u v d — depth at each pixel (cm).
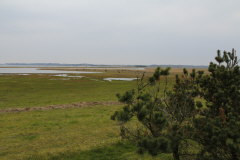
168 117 673
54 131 1560
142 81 675
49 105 2675
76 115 2130
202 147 756
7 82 5650
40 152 1110
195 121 656
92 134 1466
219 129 585
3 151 1145
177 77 830
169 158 999
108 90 4297
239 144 539
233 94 708
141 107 590
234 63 772
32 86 4872
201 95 784
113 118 625
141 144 548
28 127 1672
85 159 1039
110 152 1117
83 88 4628
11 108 2430
